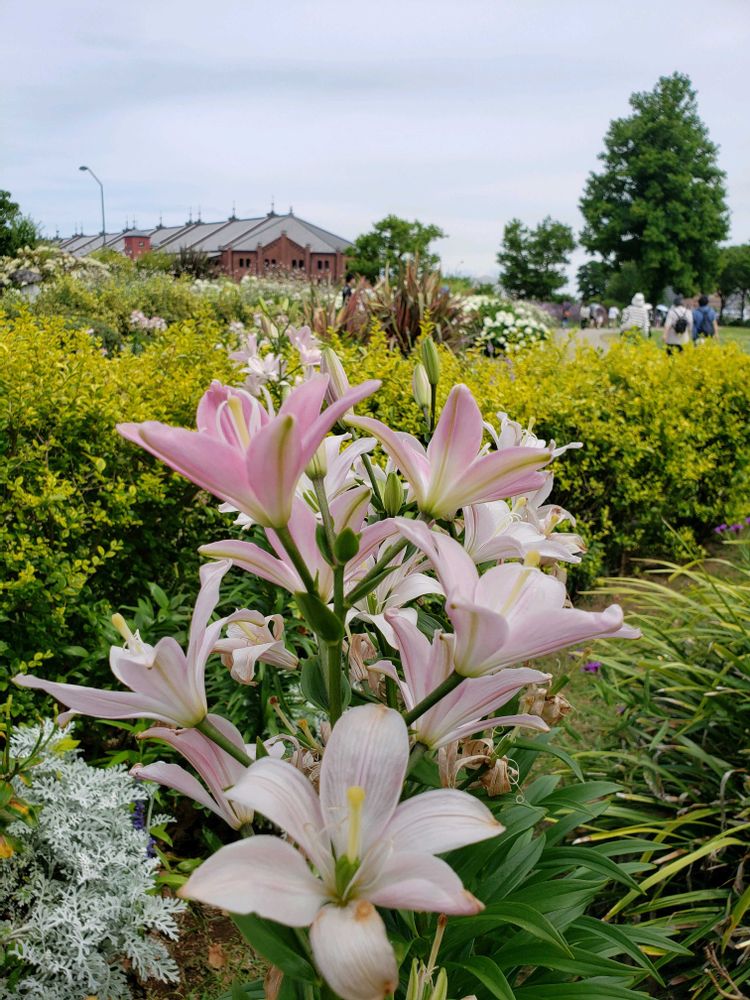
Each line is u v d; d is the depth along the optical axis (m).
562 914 1.79
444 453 1.09
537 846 1.76
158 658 1.03
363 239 43.88
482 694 1.09
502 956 1.69
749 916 2.50
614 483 5.74
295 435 0.89
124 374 3.90
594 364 6.24
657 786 2.97
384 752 0.97
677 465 5.87
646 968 1.72
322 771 0.96
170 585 3.89
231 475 0.95
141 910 2.39
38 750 2.43
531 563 1.03
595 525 5.80
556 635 0.99
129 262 24.30
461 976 1.66
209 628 1.12
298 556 1.01
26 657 3.17
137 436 0.92
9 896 2.35
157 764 1.17
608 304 58.41
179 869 2.94
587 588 5.73
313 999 1.24
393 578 1.36
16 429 3.28
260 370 3.79
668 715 3.29
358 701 1.52
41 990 2.16
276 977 1.16
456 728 1.13
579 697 4.25
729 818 2.81
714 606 3.54
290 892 0.86
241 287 20.64
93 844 2.43
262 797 0.91
